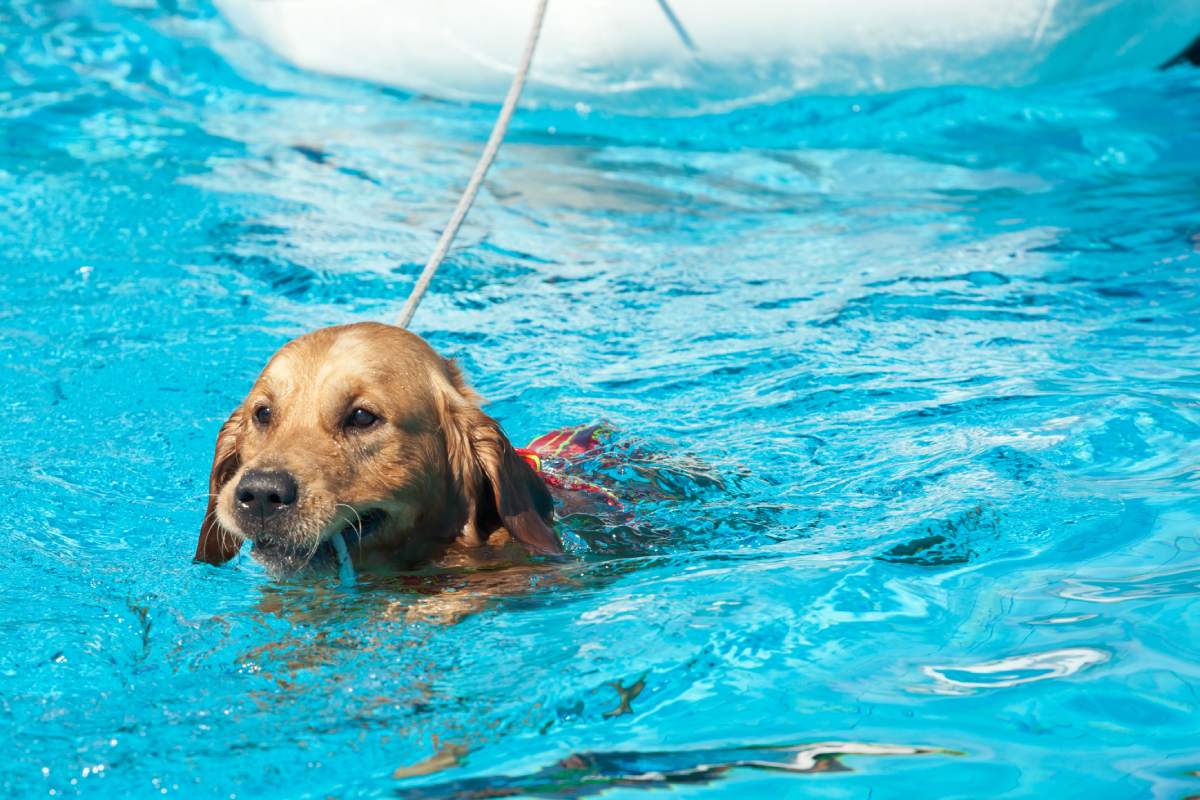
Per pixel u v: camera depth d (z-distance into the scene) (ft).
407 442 15.19
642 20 38.83
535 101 41.55
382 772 10.36
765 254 28.71
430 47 41.70
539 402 21.04
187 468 18.70
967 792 9.60
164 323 24.23
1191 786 9.49
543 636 12.76
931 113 39.58
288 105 41.81
